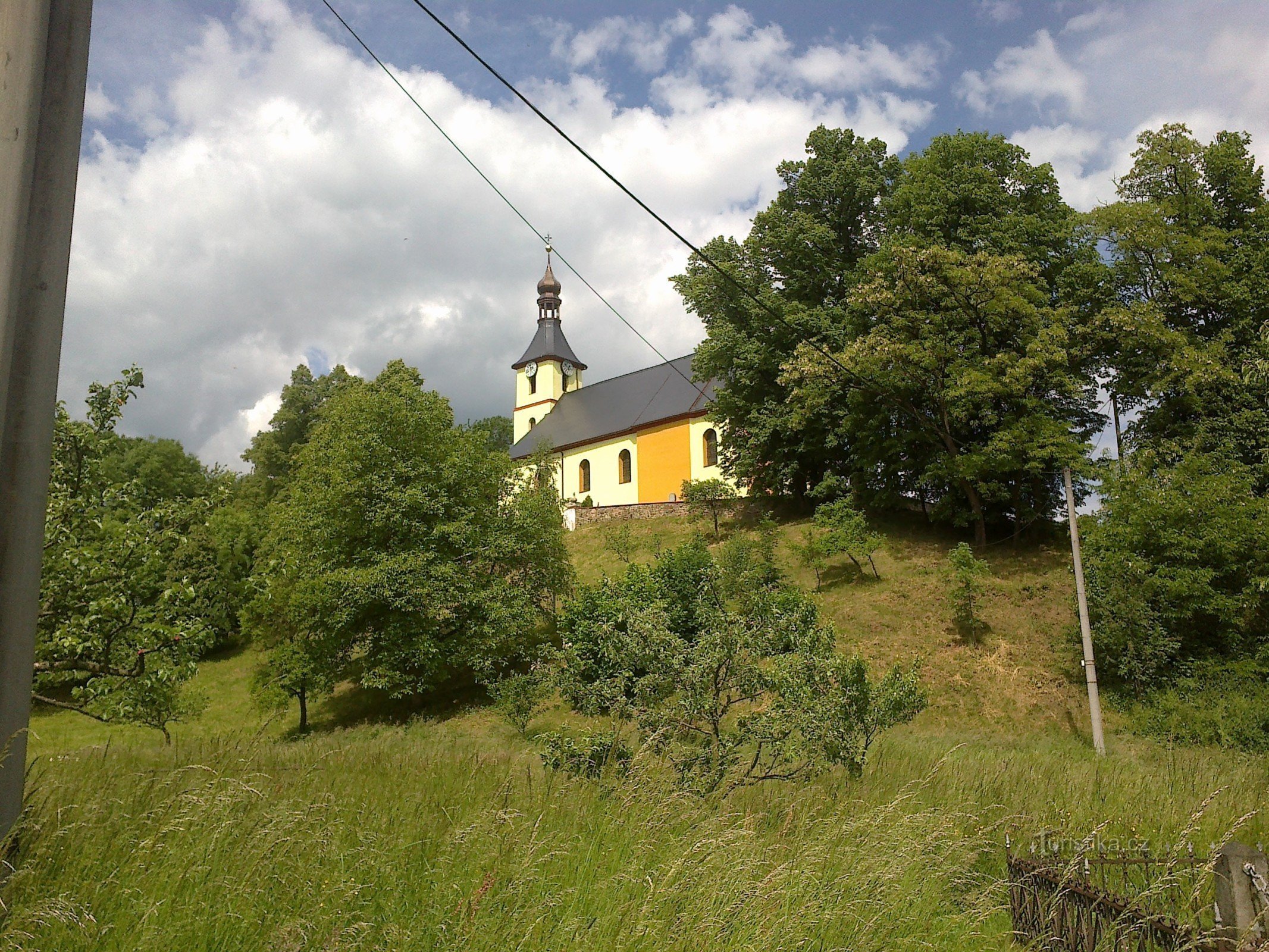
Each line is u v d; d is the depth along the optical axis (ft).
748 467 124.98
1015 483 105.60
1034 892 18.44
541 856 17.17
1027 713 75.15
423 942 13.69
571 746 29.76
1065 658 81.35
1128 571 77.36
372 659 91.81
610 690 31.35
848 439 115.96
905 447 107.86
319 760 25.70
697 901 15.78
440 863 16.58
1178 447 89.25
